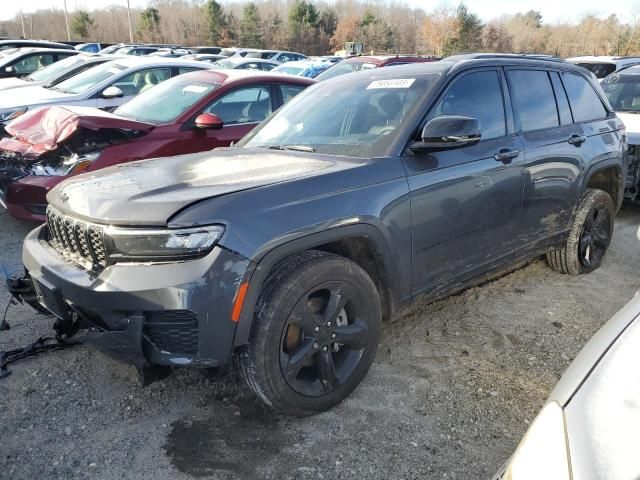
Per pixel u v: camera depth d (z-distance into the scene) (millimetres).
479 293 4301
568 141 4105
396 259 2936
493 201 3463
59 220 2785
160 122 5691
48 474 2383
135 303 2320
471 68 3588
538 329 3732
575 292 4348
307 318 2602
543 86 4113
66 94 8094
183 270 2295
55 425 2697
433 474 2412
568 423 1391
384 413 2818
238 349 2525
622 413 1351
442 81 3371
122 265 2404
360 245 2893
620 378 1475
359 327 2834
